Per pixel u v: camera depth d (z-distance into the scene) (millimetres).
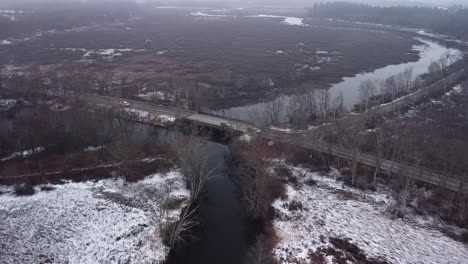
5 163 69250
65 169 68188
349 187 65938
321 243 52531
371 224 56281
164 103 103312
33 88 108500
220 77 131500
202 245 52156
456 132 82812
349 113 94312
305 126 87062
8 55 160500
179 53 173500
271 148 75312
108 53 171125
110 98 103250
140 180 66750
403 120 91562
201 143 70125
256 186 59406
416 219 57125
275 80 132250
